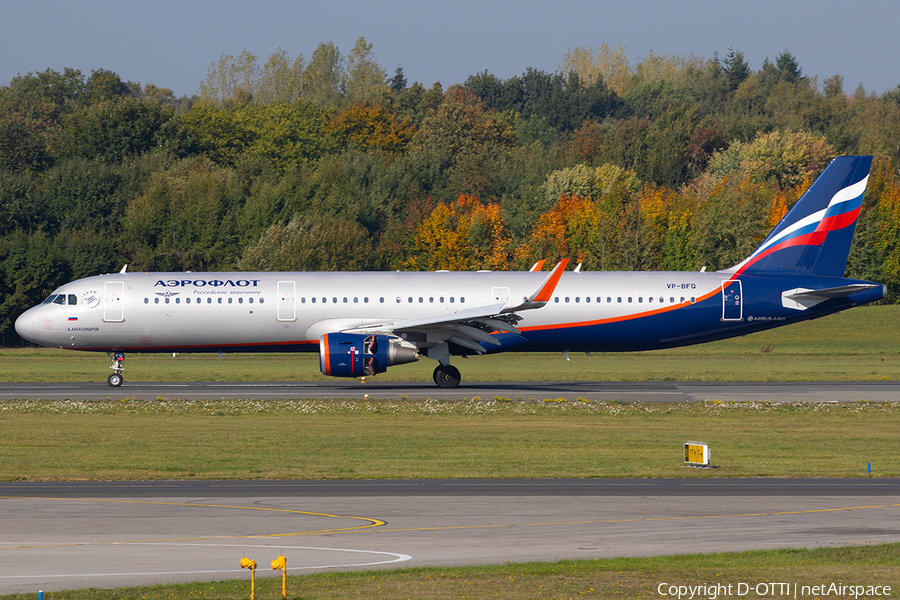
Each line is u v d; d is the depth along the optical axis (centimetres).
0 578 5478
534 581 5403
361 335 17262
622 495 8181
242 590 5228
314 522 7062
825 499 8000
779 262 18850
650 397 16775
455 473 9394
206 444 11331
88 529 6819
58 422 13300
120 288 18025
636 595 5162
